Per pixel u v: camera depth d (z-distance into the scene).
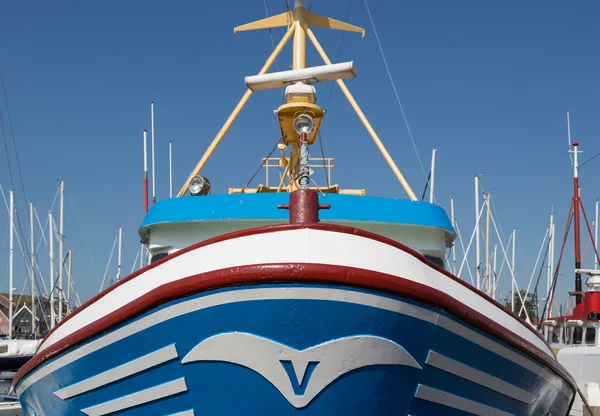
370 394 7.17
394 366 7.16
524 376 8.51
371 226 9.98
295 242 6.89
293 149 10.46
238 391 7.15
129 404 7.77
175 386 7.38
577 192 22.36
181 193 11.75
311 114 9.72
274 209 9.73
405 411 7.44
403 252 7.19
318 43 12.77
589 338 19.73
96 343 7.85
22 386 10.01
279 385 7.02
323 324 6.86
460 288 7.70
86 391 8.20
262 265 6.77
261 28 13.06
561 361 19.25
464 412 7.98
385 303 6.91
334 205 9.77
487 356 7.84
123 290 7.79
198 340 7.12
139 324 7.40
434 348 7.34
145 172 16.72
